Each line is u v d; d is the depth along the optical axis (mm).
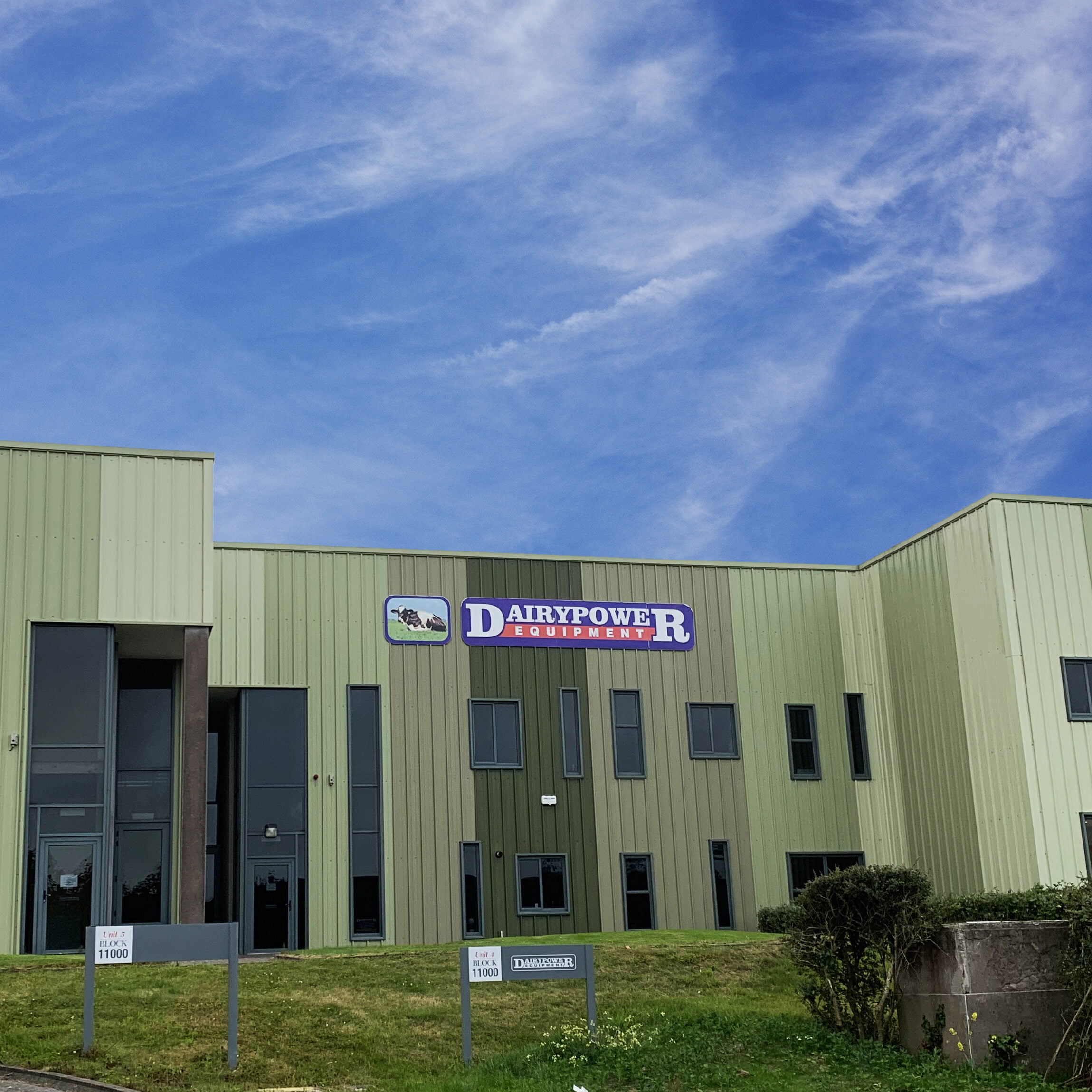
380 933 28656
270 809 28812
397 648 30312
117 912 28109
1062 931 14938
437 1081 14461
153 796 28797
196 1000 17406
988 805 28688
